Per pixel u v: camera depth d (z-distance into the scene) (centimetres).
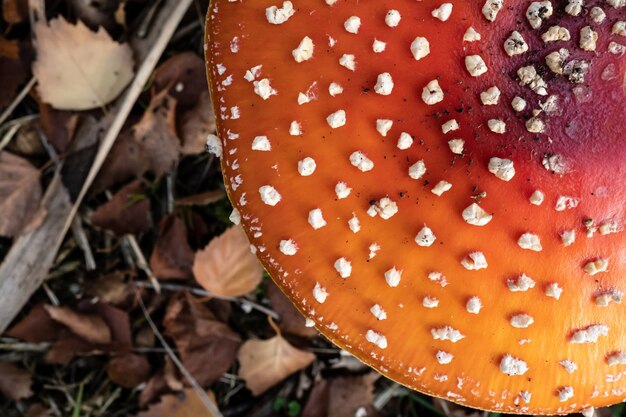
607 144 31
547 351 32
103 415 41
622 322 32
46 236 40
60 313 40
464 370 32
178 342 40
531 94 31
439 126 31
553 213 31
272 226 32
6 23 40
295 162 32
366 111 31
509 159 31
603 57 31
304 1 31
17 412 41
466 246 31
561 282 31
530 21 31
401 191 31
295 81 31
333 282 32
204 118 40
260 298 41
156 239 41
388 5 31
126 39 40
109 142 40
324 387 41
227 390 41
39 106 40
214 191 41
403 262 31
